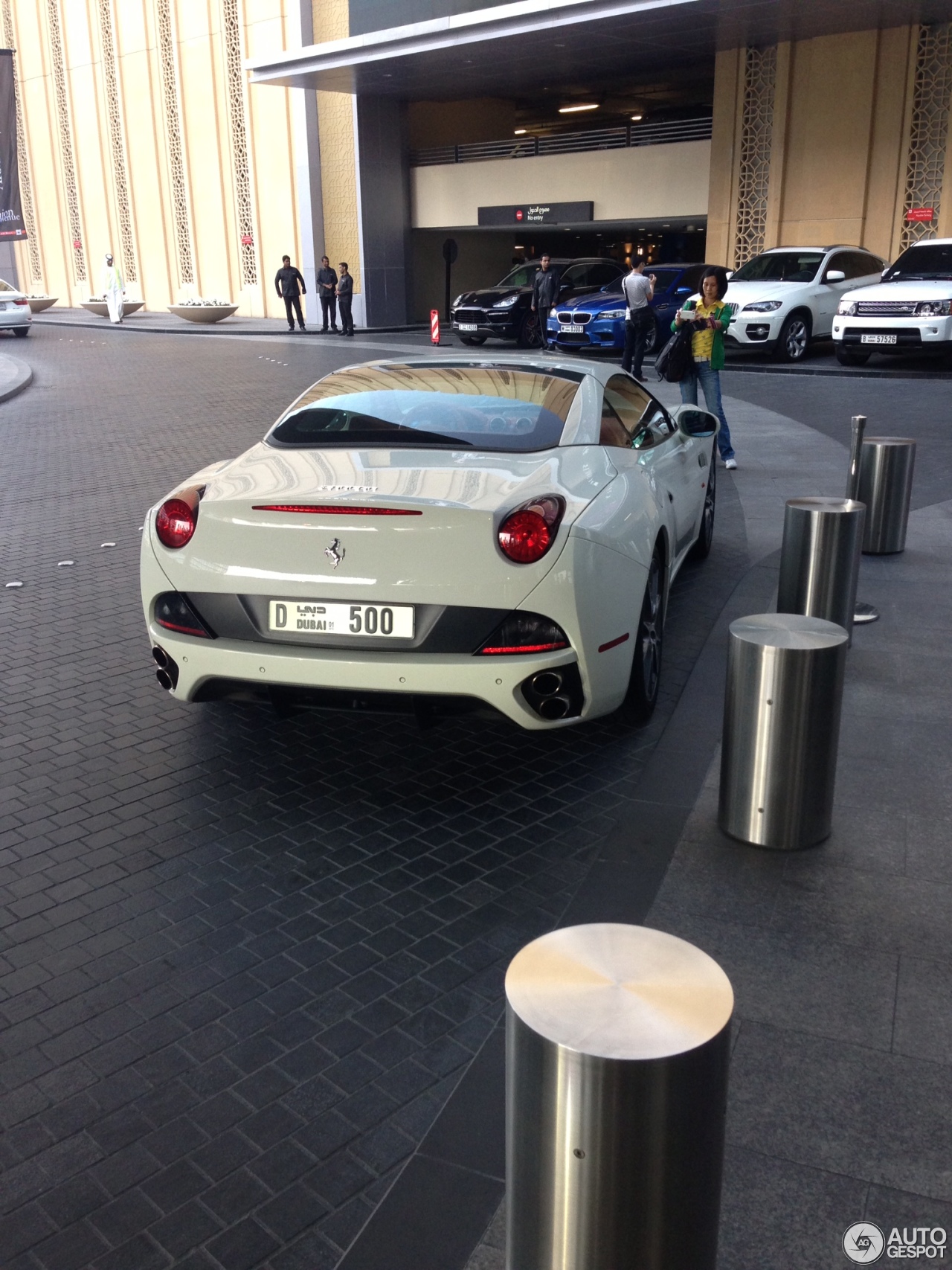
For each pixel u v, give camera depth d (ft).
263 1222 6.91
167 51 110.01
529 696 11.39
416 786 12.77
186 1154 7.45
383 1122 7.72
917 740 13.44
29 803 12.48
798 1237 6.59
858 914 9.91
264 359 67.15
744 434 37.37
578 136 82.79
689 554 22.16
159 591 12.26
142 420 44.09
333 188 97.91
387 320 97.76
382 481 11.93
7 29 130.93
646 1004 4.92
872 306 52.03
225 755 13.66
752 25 64.90
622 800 12.32
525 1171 5.12
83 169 126.62
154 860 11.22
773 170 70.59
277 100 99.35
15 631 18.72
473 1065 8.20
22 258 141.08
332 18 93.66
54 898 10.55
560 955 5.26
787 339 57.47
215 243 111.86
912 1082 7.83
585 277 74.08
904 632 17.37
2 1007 8.97
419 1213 6.86
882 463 21.57
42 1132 7.66
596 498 12.35
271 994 9.10
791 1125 7.44
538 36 68.54
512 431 13.43
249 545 11.69
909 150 65.46
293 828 11.83
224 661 11.76
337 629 11.43
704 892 10.30
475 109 103.81
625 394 16.38
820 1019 8.50
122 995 9.12
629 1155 4.82
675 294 62.13
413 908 10.30
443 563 11.12
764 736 10.73
